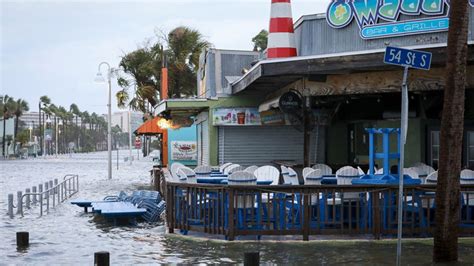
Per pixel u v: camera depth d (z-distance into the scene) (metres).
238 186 16.25
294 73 20.75
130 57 66.56
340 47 22.06
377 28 21.20
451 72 13.26
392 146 25.25
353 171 17.52
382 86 21.64
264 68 20.97
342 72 21.39
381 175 17.08
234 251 15.27
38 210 28.08
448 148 13.36
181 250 15.73
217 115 29.11
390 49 11.88
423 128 24.66
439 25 20.31
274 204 16.30
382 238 16.61
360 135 27.34
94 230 20.89
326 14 22.17
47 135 190.50
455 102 13.27
